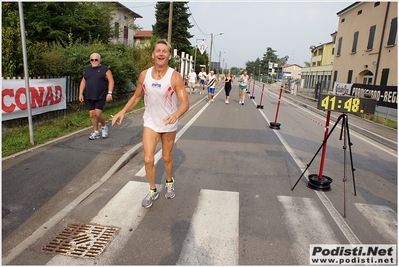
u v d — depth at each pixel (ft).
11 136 21.31
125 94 44.21
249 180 17.20
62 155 18.89
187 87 93.40
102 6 50.75
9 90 21.66
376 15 70.64
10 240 10.55
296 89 99.86
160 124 12.84
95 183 15.53
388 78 64.69
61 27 44.57
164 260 9.84
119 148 21.03
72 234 11.10
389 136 32.22
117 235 11.15
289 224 12.42
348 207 14.35
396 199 15.67
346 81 86.02
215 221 12.39
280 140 27.81
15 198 13.35
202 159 20.70
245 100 66.59
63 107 28.55
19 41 23.82
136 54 50.96
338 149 25.98
